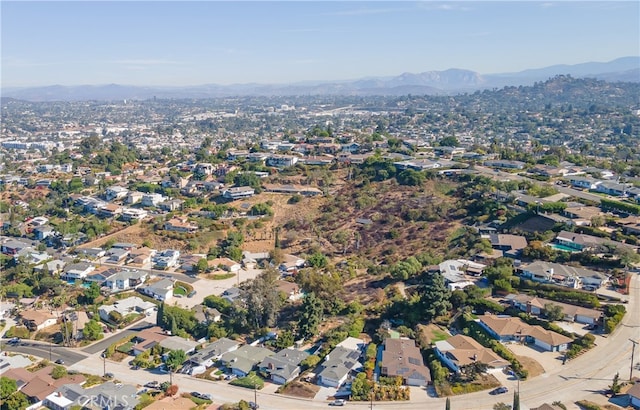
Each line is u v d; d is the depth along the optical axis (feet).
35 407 336.29
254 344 407.85
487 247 501.56
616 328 364.38
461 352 343.46
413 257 504.43
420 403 313.12
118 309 481.05
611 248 448.24
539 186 641.81
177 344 401.49
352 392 326.03
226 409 313.94
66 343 429.79
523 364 335.47
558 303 397.19
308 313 414.21
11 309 498.69
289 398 330.34
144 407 319.27
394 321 408.87
